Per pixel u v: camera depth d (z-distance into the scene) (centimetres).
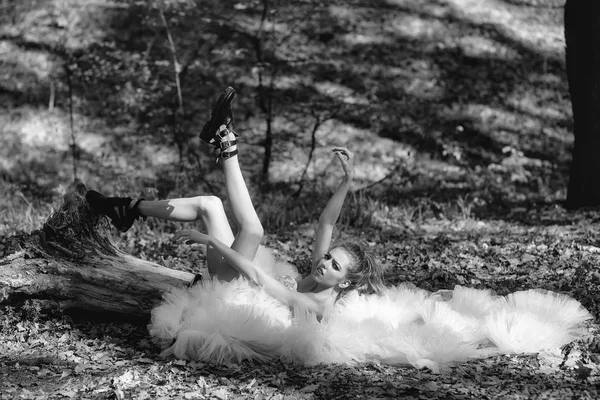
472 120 1434
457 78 1505
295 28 1541
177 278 563
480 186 1280
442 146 1376
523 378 450
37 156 1343
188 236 522
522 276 685
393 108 1397
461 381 449
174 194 1175
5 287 527
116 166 1327
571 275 671
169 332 501
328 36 1542
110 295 546
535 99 1503
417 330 500
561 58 1592
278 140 1362
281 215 986
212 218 542
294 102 1421
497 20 1639
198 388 437
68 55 1465
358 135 1380
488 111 1457
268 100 1395
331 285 529
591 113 1016
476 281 673
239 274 530
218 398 421
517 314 520
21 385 443
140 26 1516
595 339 501
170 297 523
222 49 1489
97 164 1331
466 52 1557
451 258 766
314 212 1031
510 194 1235
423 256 783
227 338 482
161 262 716
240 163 1327
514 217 1006
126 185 1252
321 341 482
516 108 1478
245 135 1362
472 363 480
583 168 1030
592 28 1003
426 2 1652
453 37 1582
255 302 509
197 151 1354
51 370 470
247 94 1435
